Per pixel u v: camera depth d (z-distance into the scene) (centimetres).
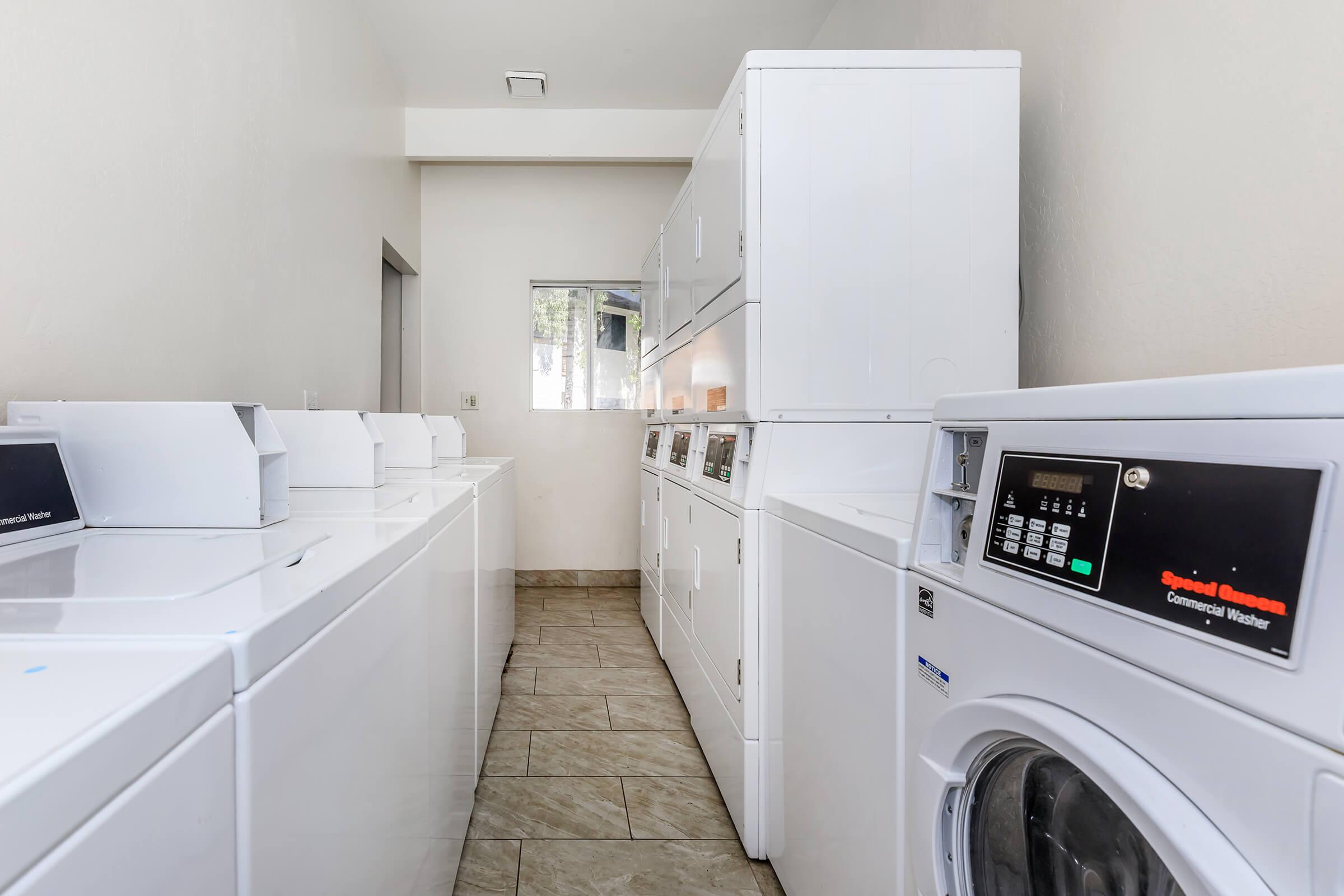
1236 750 42
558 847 161
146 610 53
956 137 156
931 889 75
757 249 153
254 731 47
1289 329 104
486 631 197
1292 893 39
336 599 64
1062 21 152
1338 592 38
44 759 29
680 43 316
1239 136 111
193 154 158
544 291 439
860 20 262
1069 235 152
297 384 221
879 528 99
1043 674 60
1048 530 62
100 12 127
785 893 139
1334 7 96
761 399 153
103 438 102
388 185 336
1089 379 146
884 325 155
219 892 44
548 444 431
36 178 113
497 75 344
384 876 81
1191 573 47
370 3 285
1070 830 61
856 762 101
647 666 286
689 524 227
